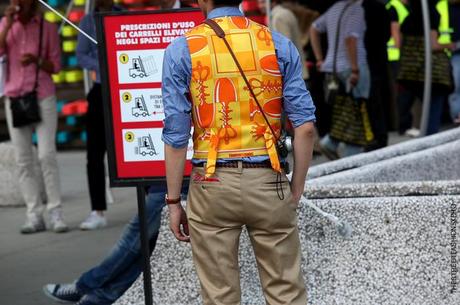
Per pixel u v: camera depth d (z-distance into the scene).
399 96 20.80
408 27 16.86
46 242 12.59
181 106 6.33
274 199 6.34
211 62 6.30
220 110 6.30
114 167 7.61
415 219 7.57
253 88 6.30
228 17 6.42
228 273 6.45
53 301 9.80
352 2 14.86
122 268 8.74
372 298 7.64
